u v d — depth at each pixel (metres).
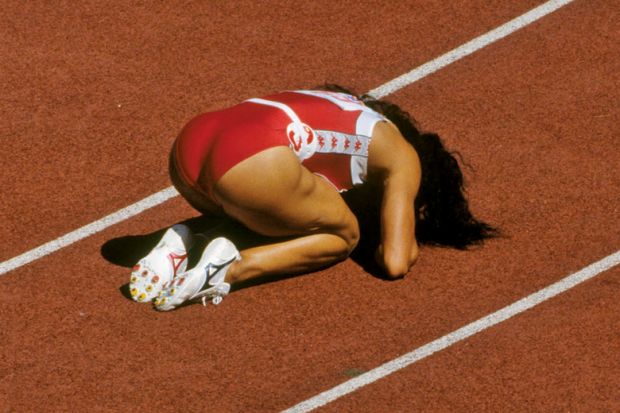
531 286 25.22
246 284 25.27
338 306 24.86
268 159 23.17
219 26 31.83
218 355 23.92
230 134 23.38
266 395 23.19
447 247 26.12
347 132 24.59
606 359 23.73
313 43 31.38
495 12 32.22
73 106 29.61
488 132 28.72
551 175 27.56
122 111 29.44
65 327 24.47
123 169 28.00
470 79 30.27
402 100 29.80
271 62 30.81
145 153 28.38
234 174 23.16
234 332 24.36
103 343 24.14
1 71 30.56
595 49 30.97
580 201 26.98
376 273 25.50
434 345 24.09
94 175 27.86
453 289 25.20
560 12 32.12
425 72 30.53
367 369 23.64
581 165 27.81
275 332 24.36
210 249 24.38
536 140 28.45
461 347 24.03
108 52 31.08
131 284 24.47
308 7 32.34
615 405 22.92
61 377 23.55
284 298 25.02
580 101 29.47
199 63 30.78
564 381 23.36
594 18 31.91
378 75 30.52
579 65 30.52
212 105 29.62
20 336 24.30
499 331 24.34
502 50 31.08
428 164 25.69
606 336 24.16
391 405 23.00
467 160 28.00
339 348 24.03
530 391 23.20
